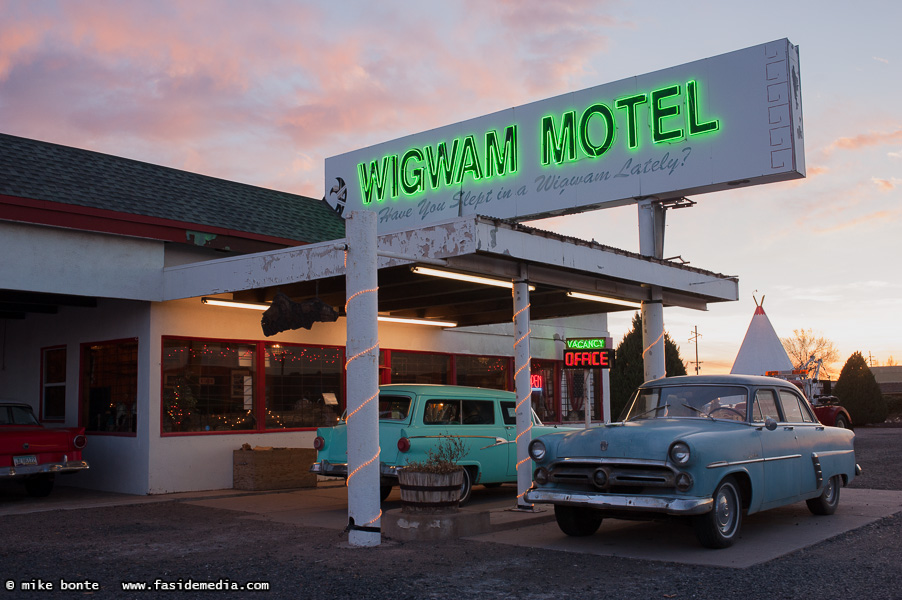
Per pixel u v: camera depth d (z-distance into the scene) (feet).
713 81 50.98
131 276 41.52
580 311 50.06
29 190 38.47
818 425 31.48
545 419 68.54
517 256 31.37
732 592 19.54
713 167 50.47
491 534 28.35
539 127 57.72
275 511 35.06
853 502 35.83
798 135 49.11
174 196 46.93
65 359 48.57
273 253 36.68
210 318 44.70
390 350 54.44
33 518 33.45
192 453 43.11
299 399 48.73
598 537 27.63
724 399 28.27
